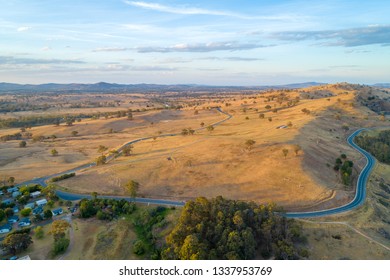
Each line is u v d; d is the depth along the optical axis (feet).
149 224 320.50
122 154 593.83
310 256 259.80
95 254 266.57
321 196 363.15
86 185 424.05
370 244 279.08
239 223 264.31
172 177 435.12
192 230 263.90
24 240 262.47
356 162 489.26
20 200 363.97
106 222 323.78
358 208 343.26
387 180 448.65
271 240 263.29
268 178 408.05
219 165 458.91
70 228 305.32
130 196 387.55
